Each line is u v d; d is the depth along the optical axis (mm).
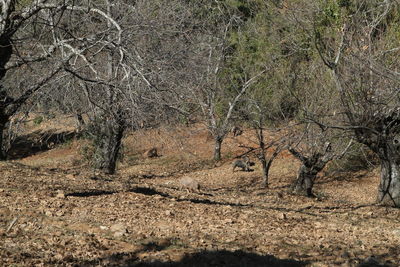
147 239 11367
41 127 35594
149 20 15195
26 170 20438
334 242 12422
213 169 34625
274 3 34531
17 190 15609
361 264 10094
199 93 25719
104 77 14422
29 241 10430
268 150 36219
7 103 14219
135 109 13477
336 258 10570
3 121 15609
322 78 22688
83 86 14148
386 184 20469
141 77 13461
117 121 15734
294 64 27953
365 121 18750
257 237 12352
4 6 14312
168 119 15625
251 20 38375
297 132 22531
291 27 29406
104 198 15750
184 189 22641
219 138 34094
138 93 13328
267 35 34656
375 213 18547
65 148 36406
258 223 14227
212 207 16312
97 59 15133
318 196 24594
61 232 11359
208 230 12609
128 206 14750
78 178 20500
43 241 10508
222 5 39531
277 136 29141
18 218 12172
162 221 13211
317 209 19062
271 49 32062
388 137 19453
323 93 22125
